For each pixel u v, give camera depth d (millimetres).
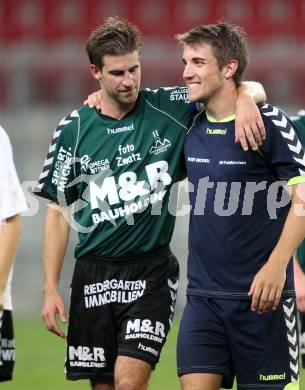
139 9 58812
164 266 16734
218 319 15273
